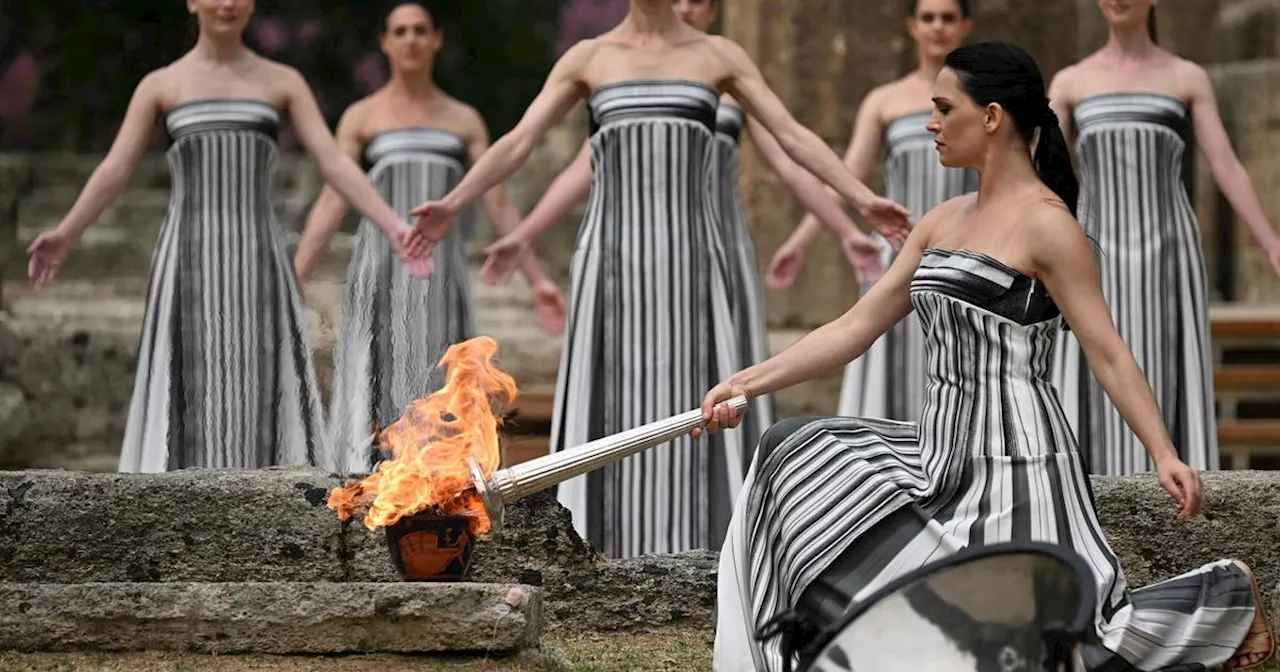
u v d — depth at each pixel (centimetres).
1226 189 1228
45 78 2759
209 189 1245
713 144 1145
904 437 716
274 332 1257
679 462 1125
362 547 838
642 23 1142
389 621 746
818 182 1310
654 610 866
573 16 2859
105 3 2742
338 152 1266
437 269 1405
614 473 1120
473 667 736
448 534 757
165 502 833
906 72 1892
